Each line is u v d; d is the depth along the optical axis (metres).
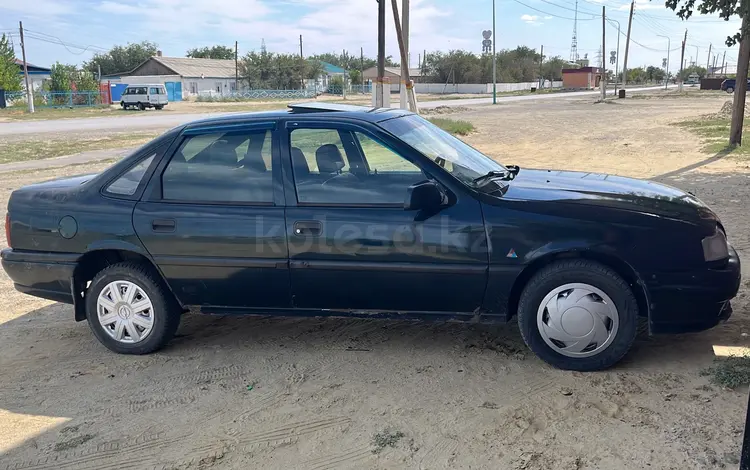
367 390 4.07
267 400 4.02
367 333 5.00
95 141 23.97
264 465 3.36
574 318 4.03
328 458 3.38
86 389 4.30
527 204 4.06
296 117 4.51
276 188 4.40
